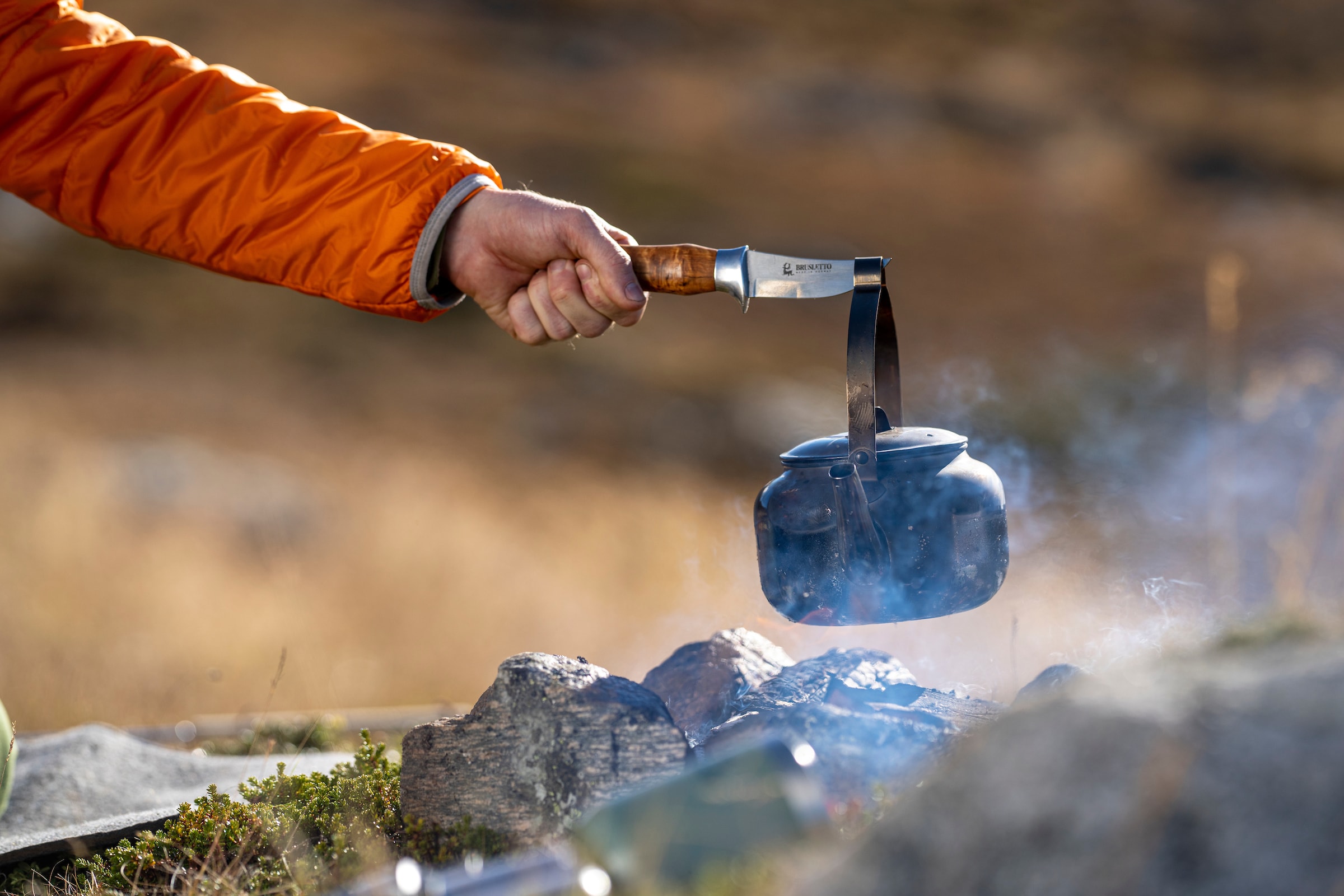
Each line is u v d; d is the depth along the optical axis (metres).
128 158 2.42
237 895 2.18
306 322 27.39
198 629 8.78
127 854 2.46
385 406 21.25
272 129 2.44
